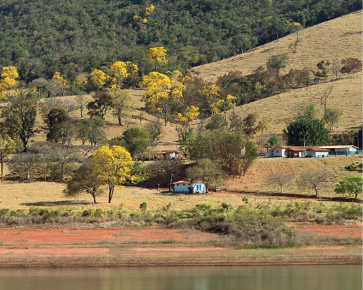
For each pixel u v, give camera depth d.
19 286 95.06
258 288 92.88
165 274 102.31
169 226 134.62
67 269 106.62
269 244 118.38
